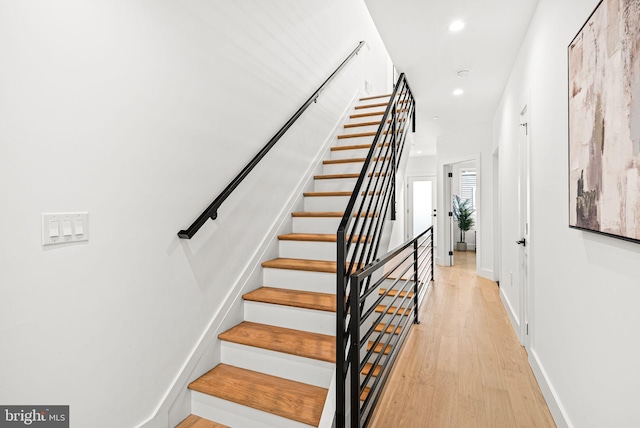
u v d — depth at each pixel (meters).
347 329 1.66
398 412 1.94
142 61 1.52
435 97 4.27
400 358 2.62
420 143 7.60
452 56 3.13
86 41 1.29
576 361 1.57
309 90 3.18
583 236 1.49
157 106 1.59
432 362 2.55
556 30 1.88
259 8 2.42
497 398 2.08
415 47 2.96
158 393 1.59
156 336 1.58
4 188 1.07
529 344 2.55
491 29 2.66
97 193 1.33
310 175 3.12
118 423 1.41
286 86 2.77
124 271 1.44
